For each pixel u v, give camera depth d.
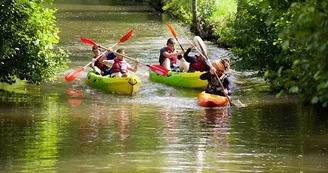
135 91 35.38
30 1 31.92
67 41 59.00
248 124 26.11
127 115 28.12
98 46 38.69
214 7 69.56
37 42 31.75
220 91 32.19
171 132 24.33
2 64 31.75
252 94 34.28
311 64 12.02
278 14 12.38
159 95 34.50
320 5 11.32
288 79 12.34
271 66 33.69
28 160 19.59
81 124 25.77
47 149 21.14
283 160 19.73
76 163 19.20
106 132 24.17
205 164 19.19
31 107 29.66
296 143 22.34
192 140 22.84
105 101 32.16
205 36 63.03
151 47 55.22
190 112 29.19
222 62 32.47
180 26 75.44
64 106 30.23
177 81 37.59
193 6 67.12
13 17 30.59
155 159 19.81
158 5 99.00
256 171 18.42
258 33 34.28
